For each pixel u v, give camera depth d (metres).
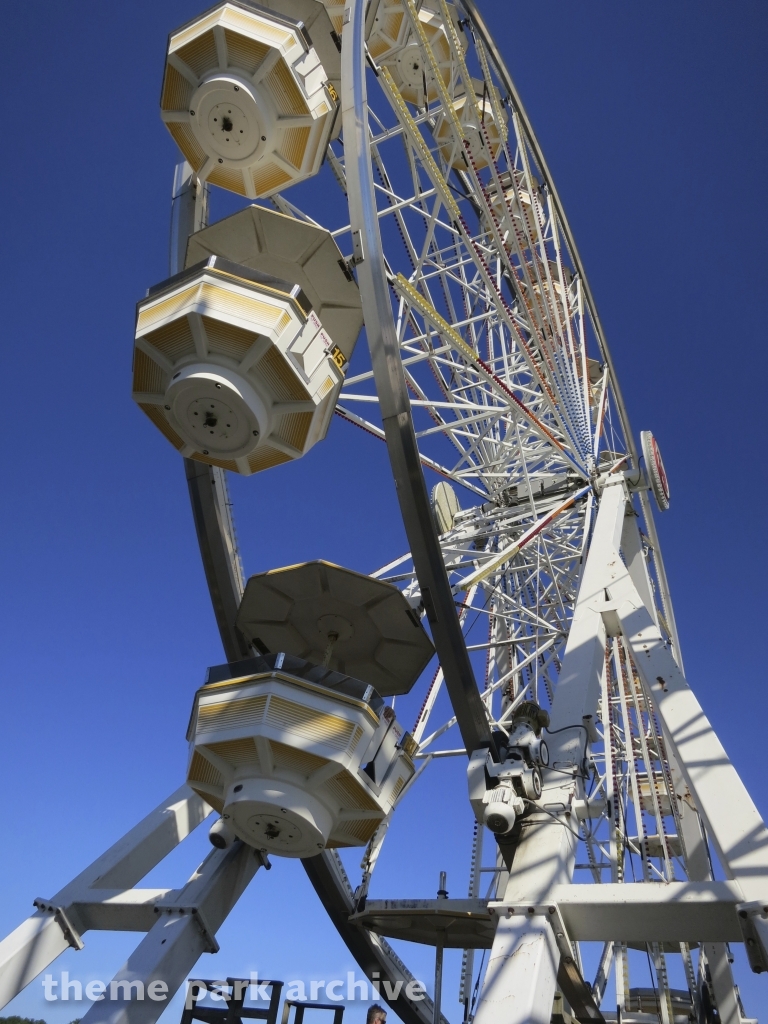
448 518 20.50
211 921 13.00
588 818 12.10
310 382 12.95
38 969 12.52
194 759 12.69
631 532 21.84
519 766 11.70
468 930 13.91
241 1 14.82
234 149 15.31
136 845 14.29
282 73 14.51
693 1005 16.97
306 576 15.00
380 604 15.23
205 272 12.75
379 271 12.25
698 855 17.86
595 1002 12.97
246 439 13.15
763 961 9.11
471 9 18.58
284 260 15.47
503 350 22.00
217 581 16.16
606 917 10.12
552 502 21.64
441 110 21.94
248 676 12.43
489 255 21.66
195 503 15.93
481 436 21.16
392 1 22.02
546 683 20.25
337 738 11.96
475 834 16.66
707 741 11.62
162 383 13.38
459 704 12.38
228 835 13.02
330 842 13.26
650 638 13.98
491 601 21.27
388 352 11.81
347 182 12.80
